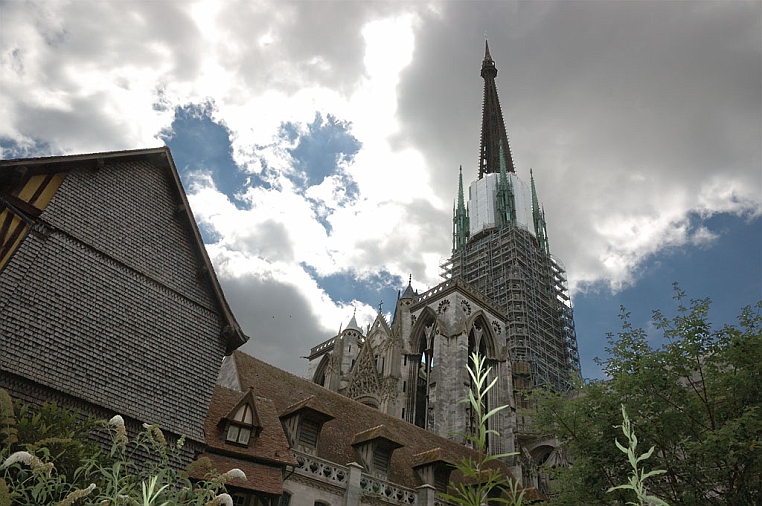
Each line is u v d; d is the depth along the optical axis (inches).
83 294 884.0
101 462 634.2
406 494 1350.9
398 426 1710.1
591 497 1053.2
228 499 504.1
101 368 864.3
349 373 3302.2
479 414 207.0
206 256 1105.4
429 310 3238.2
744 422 905.5
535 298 3907.5
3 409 576.4
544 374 3508.9
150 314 973.2
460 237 4702.3
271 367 1541.6
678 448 1059.3
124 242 981.8
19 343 778.8
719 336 1051.3
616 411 1069.1
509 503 203.2
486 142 5693.9
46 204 884.0
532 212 4795.8
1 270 794.2
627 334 1181.7
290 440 1246.3
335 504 1192.8
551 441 2699.3
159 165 1107.3
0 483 441.4
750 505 901.2
